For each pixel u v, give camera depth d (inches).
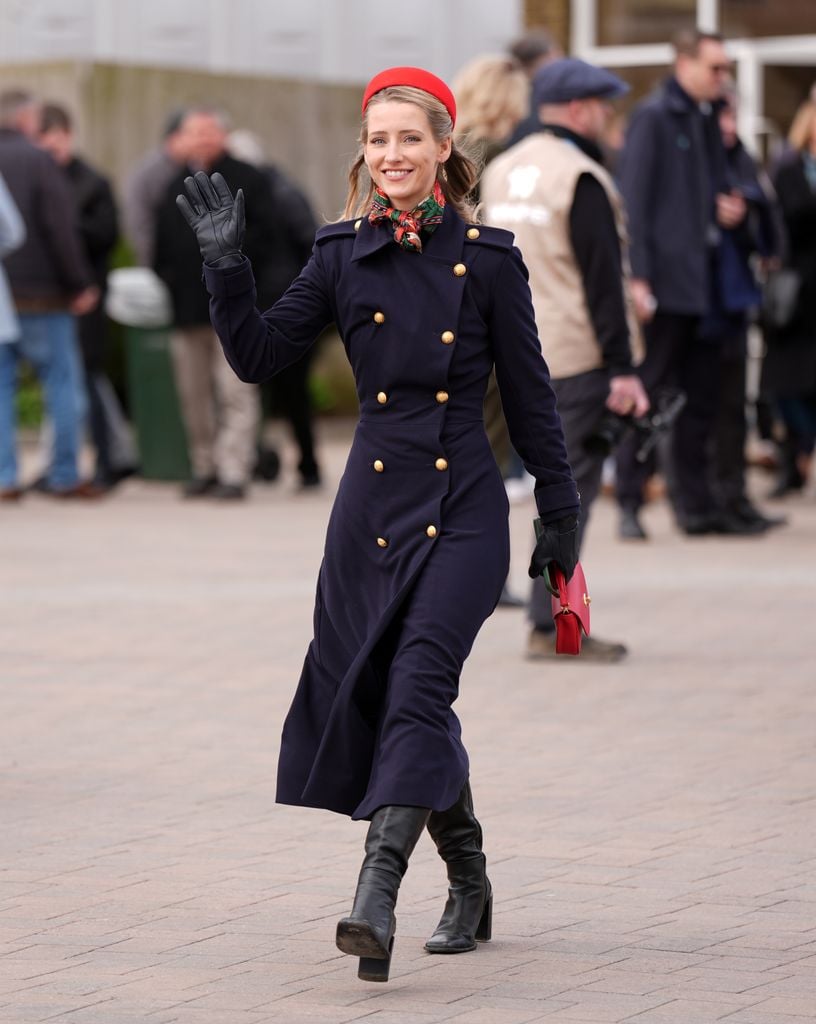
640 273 937.5
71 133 1213.7
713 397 1002.1
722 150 956.6
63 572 900.6
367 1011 353.1
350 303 379.2
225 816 494.0
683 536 1033.5
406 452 378.0
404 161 373.1
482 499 379.9
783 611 805.2
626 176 940.6
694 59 938.7
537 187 669.9
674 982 369.7
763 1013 350.6
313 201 1715.1
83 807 501.0
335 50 1782.7
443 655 368.5
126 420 1456.7
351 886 435.2
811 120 1123.9
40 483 1238.3
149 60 1750.7
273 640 737.0
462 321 377.4
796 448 1198.3
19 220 1138.0
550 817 491.2
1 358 1174.3
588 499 677.9
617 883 436.8
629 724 598.5
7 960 382.0
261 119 1689.2
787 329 1144.2
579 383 672.4
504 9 1753.2
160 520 1103.0
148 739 577.0
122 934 399.2
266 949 390.3
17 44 1745.8
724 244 960.9
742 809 499.5
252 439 1203.2
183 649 717.9
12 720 600.4
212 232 372.2
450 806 368.2
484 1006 355.9
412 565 373.1
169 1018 348.8
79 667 683.4
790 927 404.8
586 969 378.0
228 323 372.2
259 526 1077.1
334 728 372.2
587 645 698.8
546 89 681.6
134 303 1250.0
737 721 603.5
